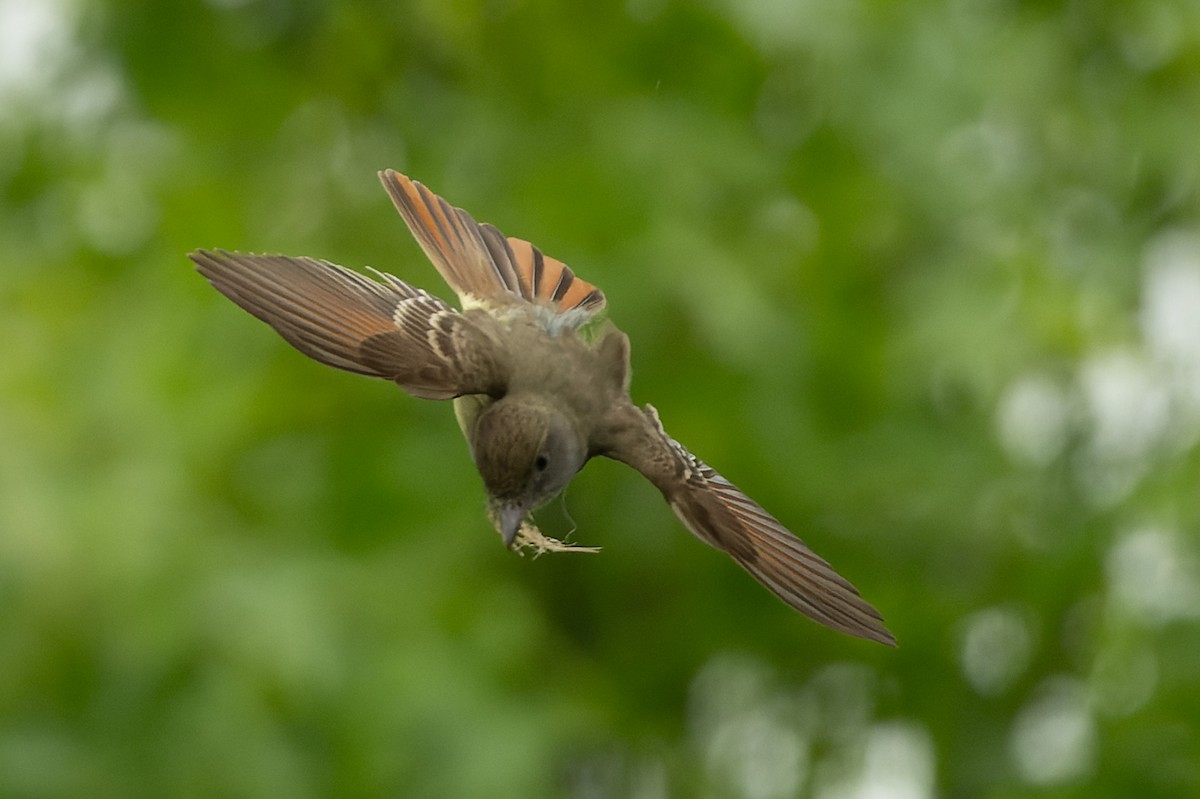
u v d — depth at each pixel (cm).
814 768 1349
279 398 1230
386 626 1172
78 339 1234
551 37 1281
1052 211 1300
